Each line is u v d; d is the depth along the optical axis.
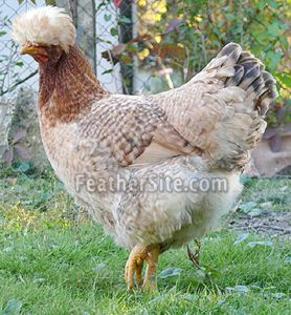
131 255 7.11
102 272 7.51
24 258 7.80
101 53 12.17
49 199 10.09
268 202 10.45
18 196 10.35
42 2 12.05
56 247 8.07
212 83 6.72
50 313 6.42
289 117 12.08
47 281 7.33
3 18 12.03
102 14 12.43
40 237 8.50
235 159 6.80
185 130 6.73
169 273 7.41
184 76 12.53
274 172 11.98
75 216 9.42
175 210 6.71
